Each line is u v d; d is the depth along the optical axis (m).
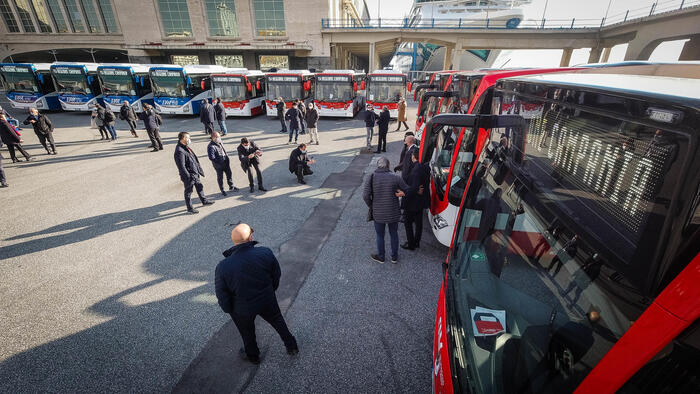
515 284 1.63
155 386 3.06
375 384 3.07
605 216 1.10
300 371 3.20
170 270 4.91
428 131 2.39
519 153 1.95
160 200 7.60
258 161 7.79
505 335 1.59
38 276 4.77
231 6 30.94
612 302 0.96
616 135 1.08
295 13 30.64
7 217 6.70
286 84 18.09
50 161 10.72
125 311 4.04
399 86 17.62
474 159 3.94
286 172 9.58
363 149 12.13
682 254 0.72
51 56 40.59
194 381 3.11
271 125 17.34
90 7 33.09
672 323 0.73
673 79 1.28
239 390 3.01
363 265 4.98
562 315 1.23
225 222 6.47
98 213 6.89
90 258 5.23
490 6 32.28
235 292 2.86
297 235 5.92
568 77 1.73
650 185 0.88
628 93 1.00
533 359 1.37
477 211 2.32
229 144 12.91
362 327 3.76
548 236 1.42
